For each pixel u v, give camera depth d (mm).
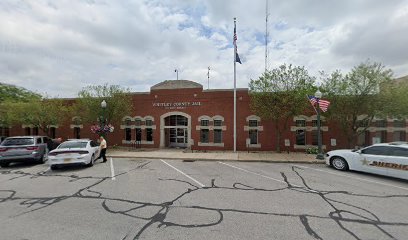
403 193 6957
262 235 4191
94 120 19469
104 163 12766
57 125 21234
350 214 5242
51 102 19938
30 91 26125
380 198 6465
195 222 4770
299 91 15172
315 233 4281
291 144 17828
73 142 12078
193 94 19859
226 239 4023
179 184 8023
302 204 5922
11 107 19656
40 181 8539
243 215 5164
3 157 11703
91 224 4672
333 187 7641
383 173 8984
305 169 10977
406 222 4820
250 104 18031
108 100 18594
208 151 18125
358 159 9883
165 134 20906
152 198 6426
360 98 13672
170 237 4102
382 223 4754
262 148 18328
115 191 7137
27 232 4312
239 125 18859
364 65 13711
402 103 12969
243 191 7141
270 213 5285
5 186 7844
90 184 8031
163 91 20484
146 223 4723
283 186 7762
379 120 16469
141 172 10180
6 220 4906
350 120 15273
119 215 5164
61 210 5496
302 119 17703
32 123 20094
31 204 5949
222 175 9562
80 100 19297
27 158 12047
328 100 14812
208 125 19516
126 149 19453
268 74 16094
